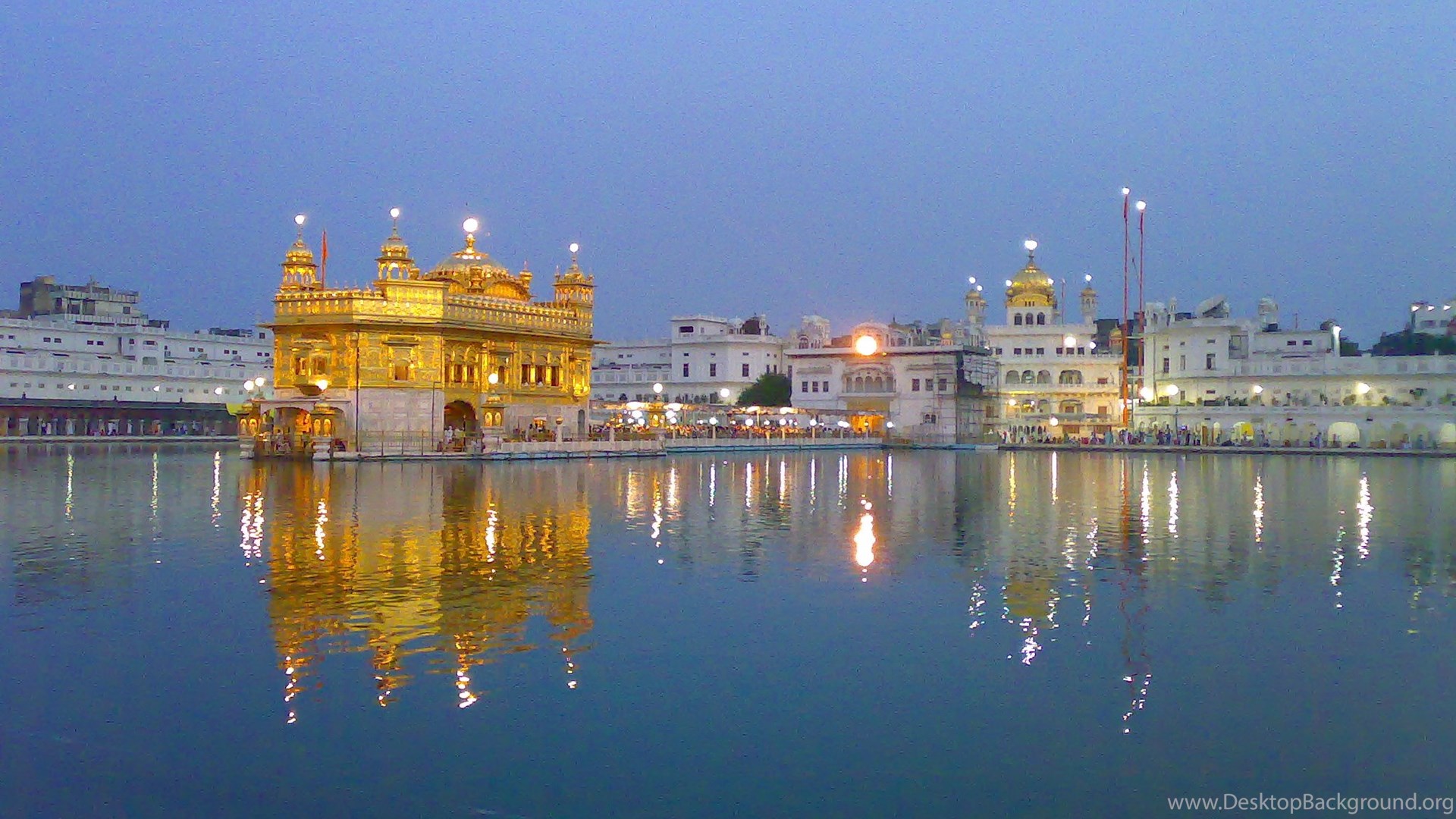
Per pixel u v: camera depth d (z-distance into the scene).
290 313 72.69
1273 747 12.16
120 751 12.08
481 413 76.44
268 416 72.25
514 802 10.84
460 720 13.01
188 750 12.09
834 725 12.91
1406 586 20.83
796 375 126.31
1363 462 78.00
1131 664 15.30
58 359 117.25
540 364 82.94
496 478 51.00
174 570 22.00
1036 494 43.78
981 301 149.50
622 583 21.00
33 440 103.50
